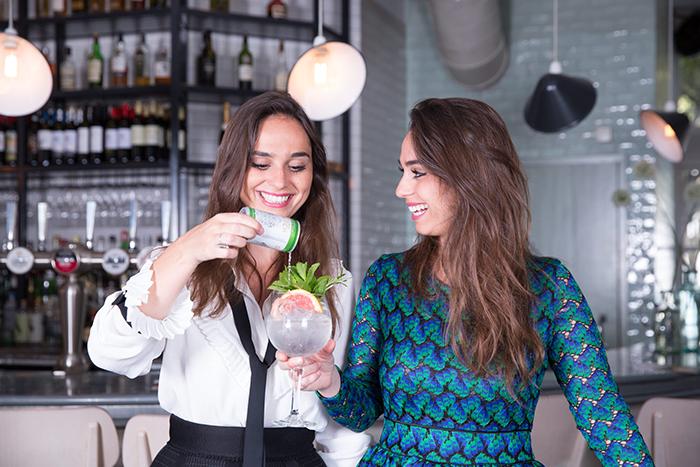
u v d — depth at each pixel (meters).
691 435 2.50
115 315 1.49
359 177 5.93
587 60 6.73
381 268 1.72
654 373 3.34
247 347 1.61
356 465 1.82
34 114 5.05
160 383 1.65
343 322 1.83
